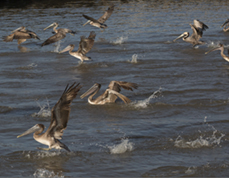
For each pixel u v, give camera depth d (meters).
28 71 19.66
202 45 25.84
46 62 21.55
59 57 22.81
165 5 45.47
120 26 33.06
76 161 10.31
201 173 9.66
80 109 14.30
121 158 10.48
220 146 11.20
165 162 10.24
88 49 20.78
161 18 37.00
